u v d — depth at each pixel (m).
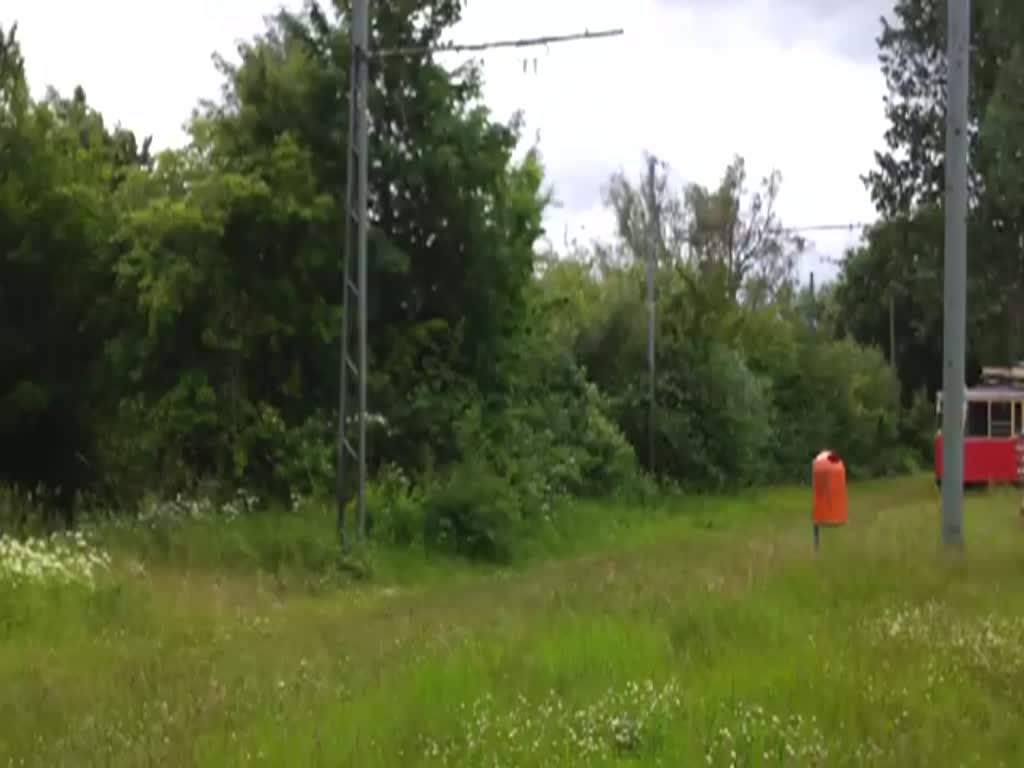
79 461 27.61
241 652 11.93
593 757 6.80
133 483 25.22
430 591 18.30
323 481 23.36
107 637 13.52
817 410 50.53
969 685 8.44
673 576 14.99
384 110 25.70
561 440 32.19
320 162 25.23
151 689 9.51
